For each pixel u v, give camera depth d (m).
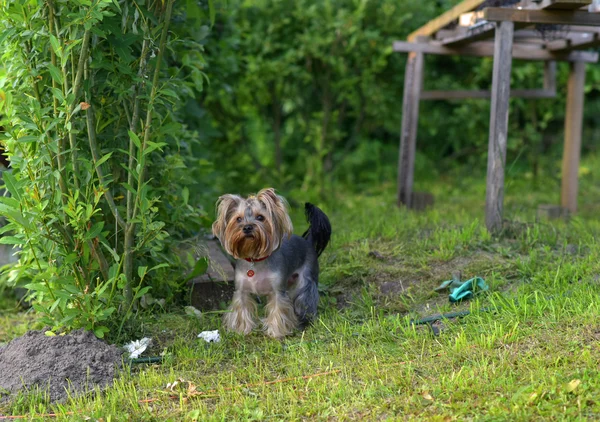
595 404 3.48
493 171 6.56
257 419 3.71
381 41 9.80
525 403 3.53
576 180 8.56
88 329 4.60
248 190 9.91
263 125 11.52
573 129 8.52
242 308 5.07
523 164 11.68
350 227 7.55
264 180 10.35
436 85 11.39
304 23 9.69
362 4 9.36
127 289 4.86
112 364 4.39
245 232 4.75
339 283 5.88
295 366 4.31
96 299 4.61
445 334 4.59
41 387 4.16
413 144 8.86
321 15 9.74
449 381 3.84
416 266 6.04
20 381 4.21
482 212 8.50
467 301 5.22
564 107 11.10
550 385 3.68
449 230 6.91
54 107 4.48
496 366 4.00
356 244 6.72
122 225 4.77
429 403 3.69
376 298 5.53
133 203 4.86
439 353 4.30
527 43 8.34
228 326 5.07
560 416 3.40
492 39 8.59
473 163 11.82
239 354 4.65
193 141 7.12
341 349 4.50
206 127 8.54
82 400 4.04
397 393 3.85
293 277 5.37
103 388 4.19
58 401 4.06
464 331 4.53
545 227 6.71
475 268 5.82
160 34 4.88
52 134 4.64
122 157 5.14
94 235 4.51
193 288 5.52
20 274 4.63
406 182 8.91
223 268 5.86
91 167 4.49
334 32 9.57
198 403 3.91
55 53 4.46
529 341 4.25
